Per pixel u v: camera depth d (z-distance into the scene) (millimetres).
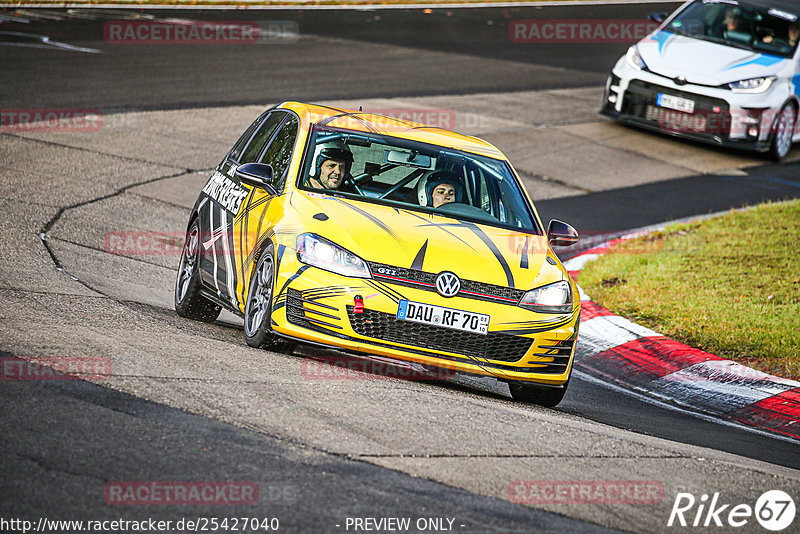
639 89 64688
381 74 76812
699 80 62875
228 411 18672
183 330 25891
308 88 69125
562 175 57156
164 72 70062
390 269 23234
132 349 22203
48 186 43875
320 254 23344
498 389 27766
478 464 18016
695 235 46781
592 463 19281
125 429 17125
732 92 62188
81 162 48625
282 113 29938
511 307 23609
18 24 83250
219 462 16297
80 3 96812
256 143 29984
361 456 17438
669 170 60406
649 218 50844
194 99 63188
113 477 15281
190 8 100750
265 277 24453
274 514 14711
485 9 118625
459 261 23797
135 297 30312
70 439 16406
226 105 62625
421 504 15805
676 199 54625
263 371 21953
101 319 25047
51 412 17453
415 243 23953
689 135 63500
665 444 22172
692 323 34781
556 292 24312
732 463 21141
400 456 17750
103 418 17484
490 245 24906
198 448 16734
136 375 20078
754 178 60125
